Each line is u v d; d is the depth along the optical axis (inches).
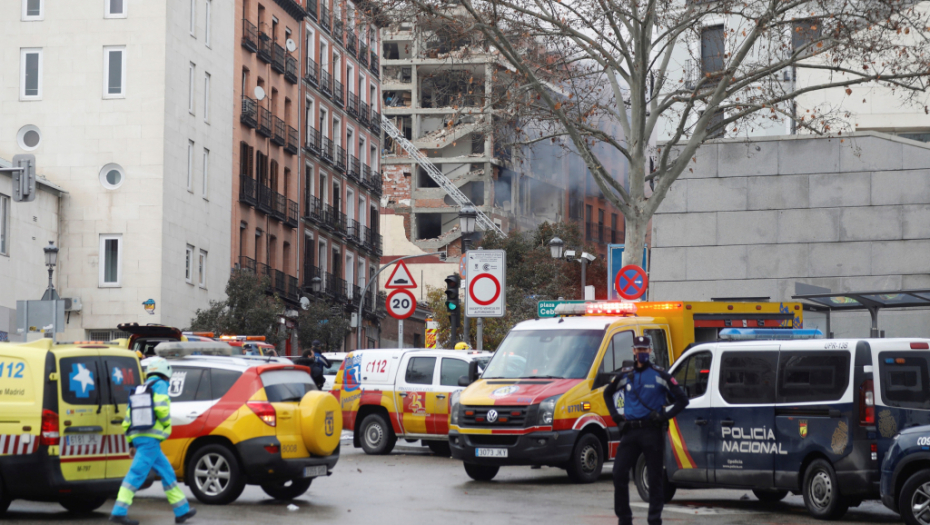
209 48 1977.1
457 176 3700.8
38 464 488.4
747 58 1186.0
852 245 1112.8
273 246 2310.5
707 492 661.3
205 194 1953.7
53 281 1749.5
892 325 1085.8
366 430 918.4
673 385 458.9
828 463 525.7
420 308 3235.7
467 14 949.8
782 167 1143.6
